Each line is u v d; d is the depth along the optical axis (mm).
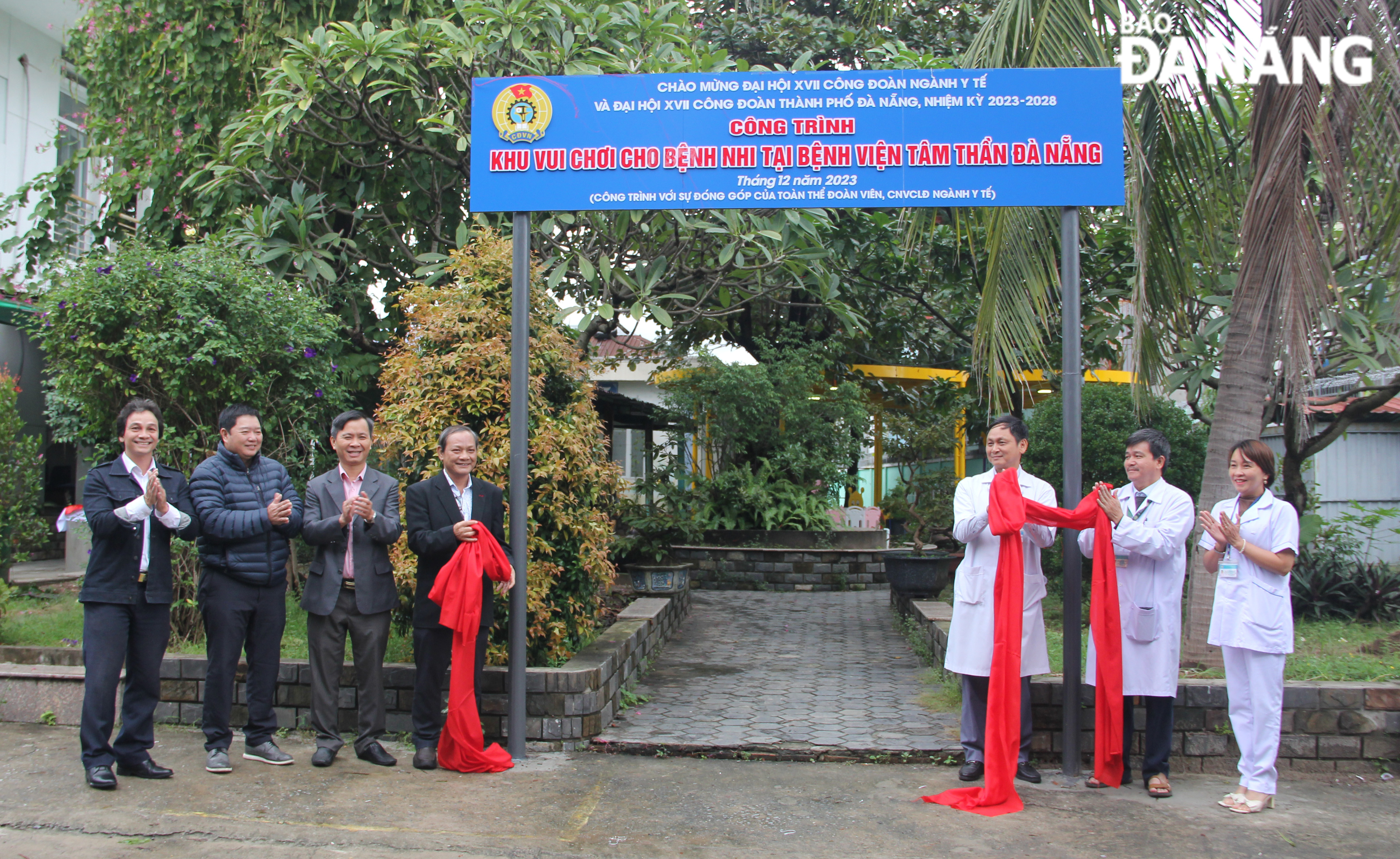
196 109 8719
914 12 11617
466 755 4668
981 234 10289
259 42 8477
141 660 4445
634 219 7957
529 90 5027
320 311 7406
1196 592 5719
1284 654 4293
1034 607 4680
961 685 5312
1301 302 5168
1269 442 10805
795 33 11555
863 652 8000
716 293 9953
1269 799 4320
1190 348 7160
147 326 6062
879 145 4914
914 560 8852
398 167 8930
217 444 6242
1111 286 10742
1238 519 4480
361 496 4621
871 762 4992
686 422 12656
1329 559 8531
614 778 4664
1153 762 4508
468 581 4625
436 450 5266
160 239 8594
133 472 4398
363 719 4809
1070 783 4676
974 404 13195
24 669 5508
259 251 7555
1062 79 4863
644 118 4996
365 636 4781
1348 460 10570
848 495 14609
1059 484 8852
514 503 4984
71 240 9594
